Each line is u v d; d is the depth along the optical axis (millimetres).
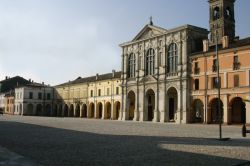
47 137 26438
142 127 44469
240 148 20516
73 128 39312
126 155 16797
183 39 66312
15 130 34219
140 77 76875
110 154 17109
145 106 74812
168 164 14242
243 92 54594
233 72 56562
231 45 58250
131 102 81750
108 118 93250
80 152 17781
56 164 14055
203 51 62344
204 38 68562
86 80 105875
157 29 72375
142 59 76688
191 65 64688
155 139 25875
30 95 126500
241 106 58781
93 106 102000
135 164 14195
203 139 26812
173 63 68625
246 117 53719
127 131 35438
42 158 15602
